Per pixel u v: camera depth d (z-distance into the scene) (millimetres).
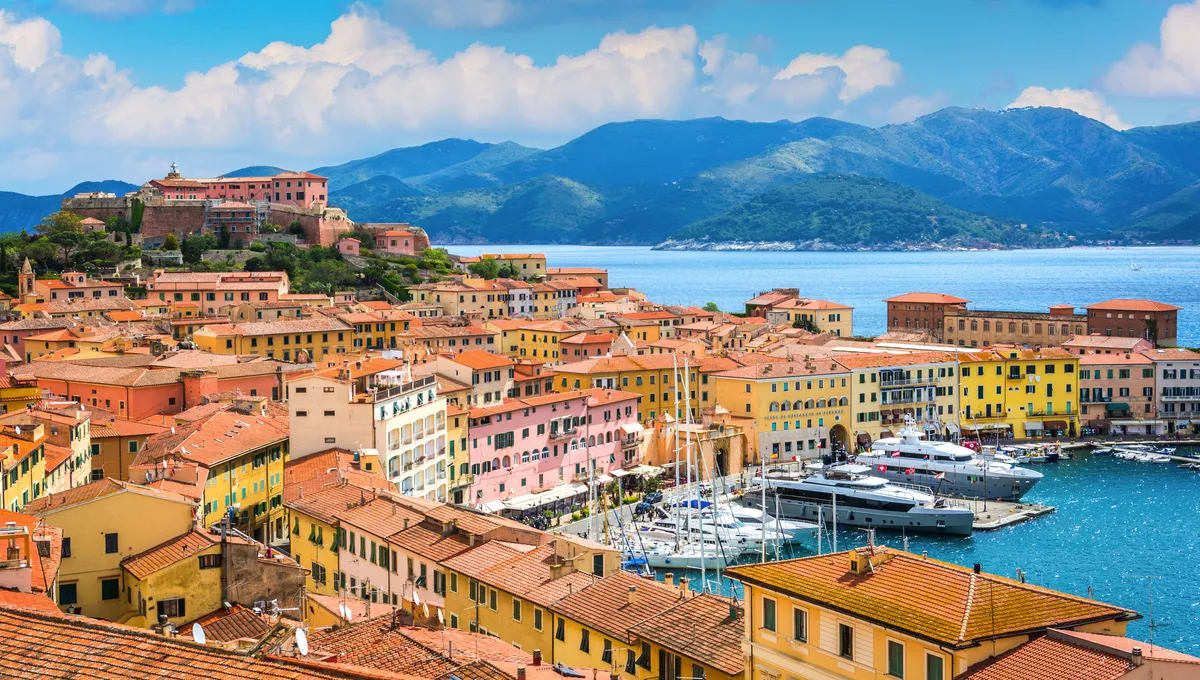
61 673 43375
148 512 98562
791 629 72750
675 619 85688
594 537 180375
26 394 178000
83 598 96562
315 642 75875
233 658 45812
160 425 180250
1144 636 143375
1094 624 64938
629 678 84062
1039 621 64125
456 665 67812
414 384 177750
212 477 141750
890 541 191250
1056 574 170875
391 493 128625
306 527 127125
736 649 79250
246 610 92000
